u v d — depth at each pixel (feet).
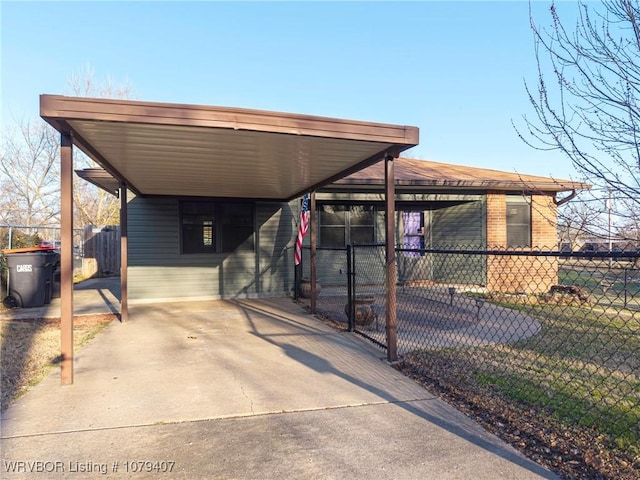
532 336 19.25
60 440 9.46
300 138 14.46
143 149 16.30
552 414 10.53
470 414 10.82
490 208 36.09
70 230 13.32
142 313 26.43
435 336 19.65
